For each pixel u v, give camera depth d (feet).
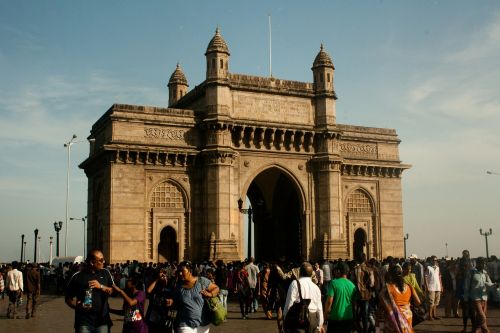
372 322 86.53
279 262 129.90
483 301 82.58
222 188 195.93
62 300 166.20
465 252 92.22
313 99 219.00
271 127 207.92
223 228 194.08
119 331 95.91
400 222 236.02
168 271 130.52
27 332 92.68
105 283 51.96
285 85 214.69
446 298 114.93
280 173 223.71
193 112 203.21
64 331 94.07
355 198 229.66
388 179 236.22
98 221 208.64
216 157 196.85
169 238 204.13
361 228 228.84
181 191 199.31
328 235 211.20
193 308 55.72
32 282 116.57
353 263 94.12
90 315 50.47
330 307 59.21
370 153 233.55
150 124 197.26
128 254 188.55
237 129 204.33
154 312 61.11
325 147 215.72
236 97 206.69
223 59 203.31
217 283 124.26
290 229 240.32
